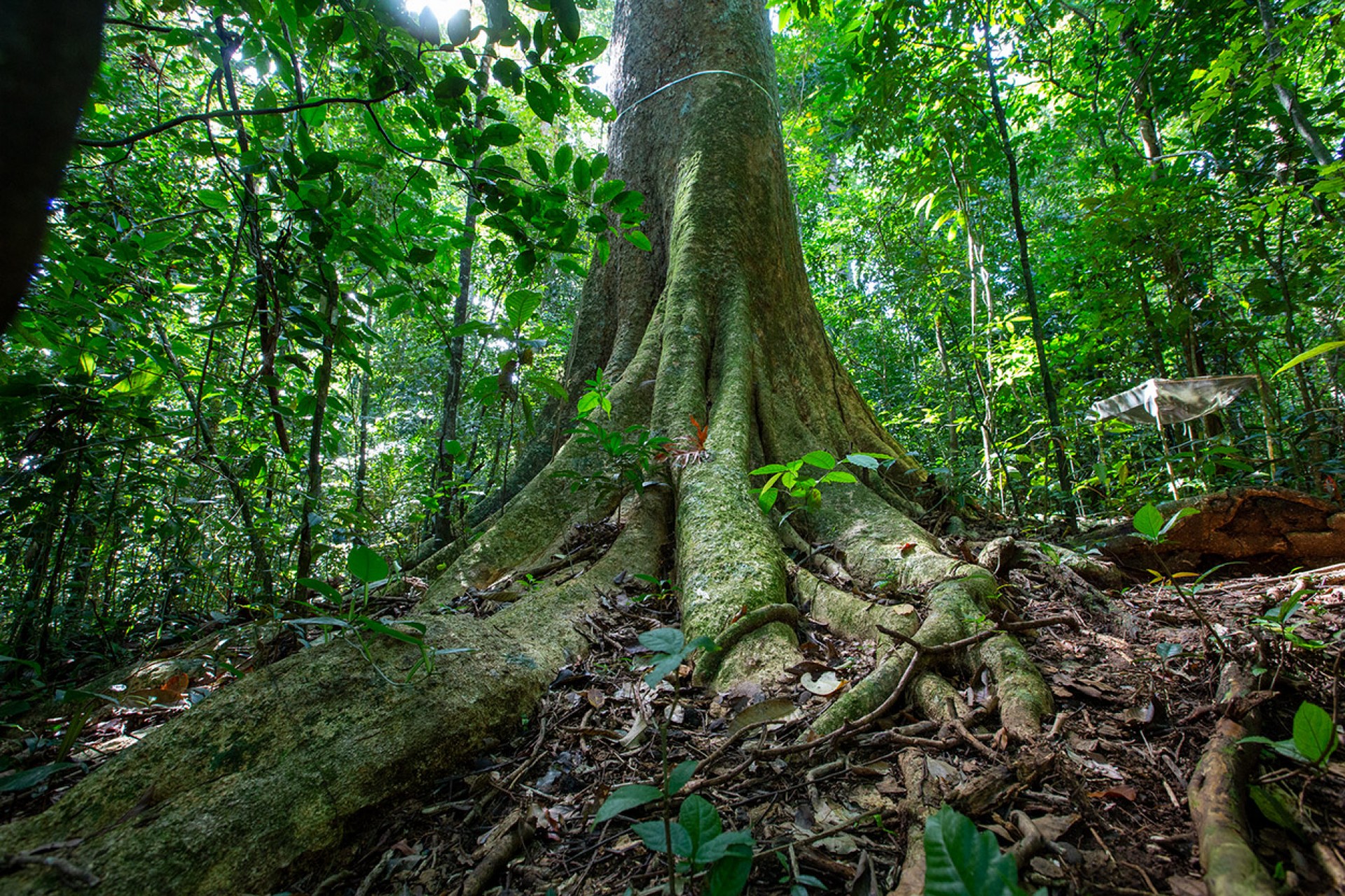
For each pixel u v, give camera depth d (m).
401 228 2.75
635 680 2.38
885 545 3.21
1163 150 8.15
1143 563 3.69
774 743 1.88
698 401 4.26
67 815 1.51
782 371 4.95
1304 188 5.26
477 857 1.56
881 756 1.78
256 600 3.11
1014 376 6.68
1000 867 0.97
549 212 2.44
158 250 2.70
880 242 8.04
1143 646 2.40
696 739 1.99
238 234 2.67
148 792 1.58
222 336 3.41
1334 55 5.05
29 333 2.54
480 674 2.18
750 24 5.88
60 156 0.78
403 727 1.90
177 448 3.31
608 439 3.48
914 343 11.28
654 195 5.78
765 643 2.39
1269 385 5.76
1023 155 9.62
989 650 2.12
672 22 5.93
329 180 2.48
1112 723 1.84
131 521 3.32
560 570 3.46
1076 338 7.95
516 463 5.34
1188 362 6.64
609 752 1.96
